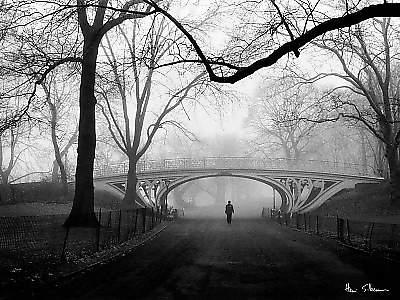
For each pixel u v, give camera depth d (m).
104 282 10.91
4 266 11.68
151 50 16.36
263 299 9.08
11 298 9.09
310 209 49.44
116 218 26.53
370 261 14.93
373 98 35.31
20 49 18.66
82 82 22.34
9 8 15.78
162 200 51.53
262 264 14.28
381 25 33.75
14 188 37.69
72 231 18.75
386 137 35.44
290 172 51.16
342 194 49.00
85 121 22.20
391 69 42.72
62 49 18.78
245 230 31.52
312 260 15.29
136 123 41.84
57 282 10.82
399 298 9.21
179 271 12.74
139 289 10.05
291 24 15.11
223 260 15.24
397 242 17.95
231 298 9.15
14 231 14.19
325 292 9.80
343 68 33.50
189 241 22.72
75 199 21.47
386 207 35.66
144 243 21.34
